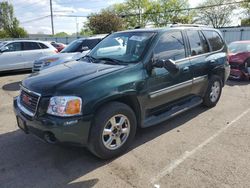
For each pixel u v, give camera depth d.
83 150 3.80
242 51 9.36
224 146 3.90
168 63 3.77
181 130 4.51
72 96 3.09
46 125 3.08
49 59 8.49
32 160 3.56
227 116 5.20
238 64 8.67
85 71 3.62
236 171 3.22
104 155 3.45
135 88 3.63
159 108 4.28
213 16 48.44
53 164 3.46
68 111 3.06
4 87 8.56
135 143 4.02
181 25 5.02
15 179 3.13
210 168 3.30
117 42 4.44
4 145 4.02
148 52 3.94
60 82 3.30
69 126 3.06
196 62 4.84
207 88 5.39
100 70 3.62
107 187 2.95
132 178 3.11
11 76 10.88
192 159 3.53
